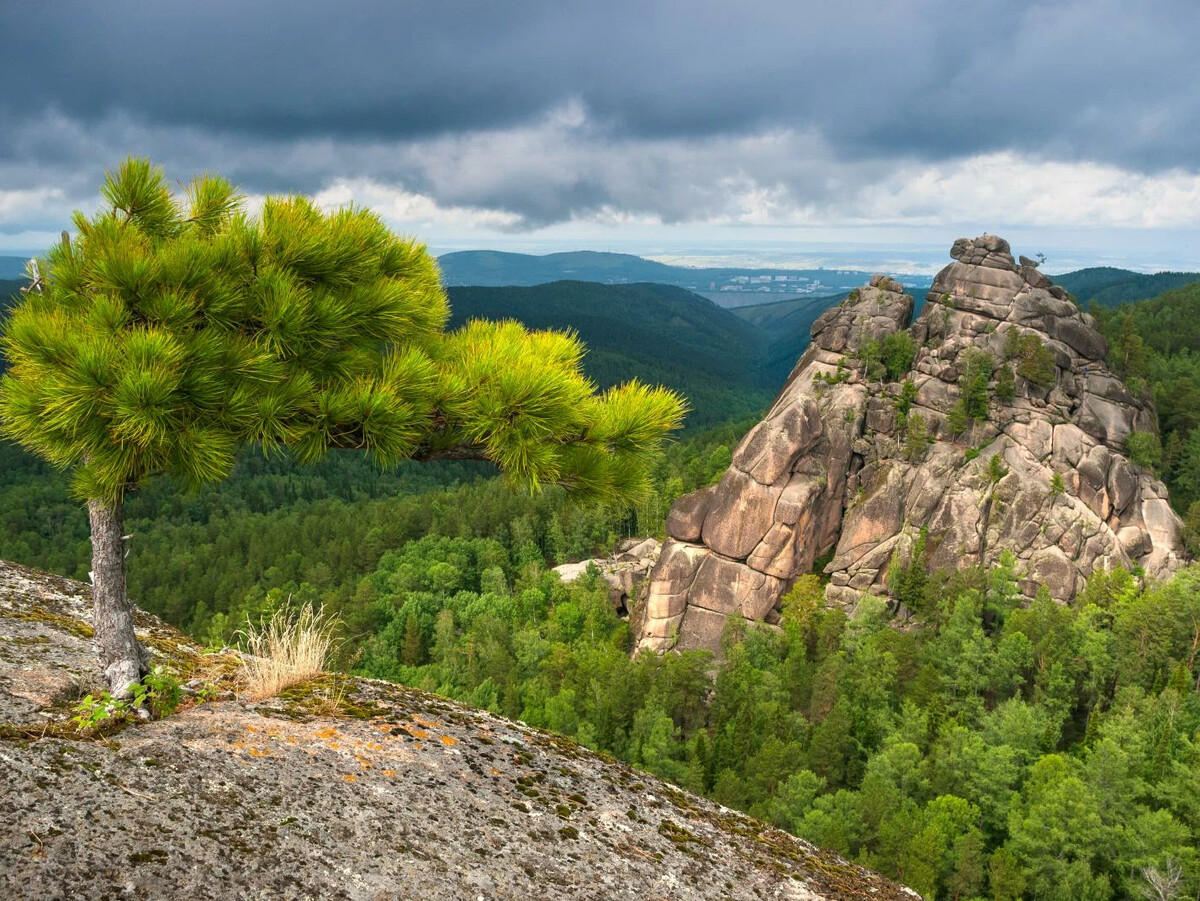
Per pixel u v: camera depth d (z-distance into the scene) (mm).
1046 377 133250
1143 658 96750
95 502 5527
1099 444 132375
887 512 129125
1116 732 70125
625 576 145750
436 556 161375
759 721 84875
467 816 5410
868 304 150500
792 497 127938
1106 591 113375
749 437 133875
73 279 5258
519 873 4879
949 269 145875
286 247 5387
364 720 6676
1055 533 122562
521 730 7738
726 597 127250
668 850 6004
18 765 4297
